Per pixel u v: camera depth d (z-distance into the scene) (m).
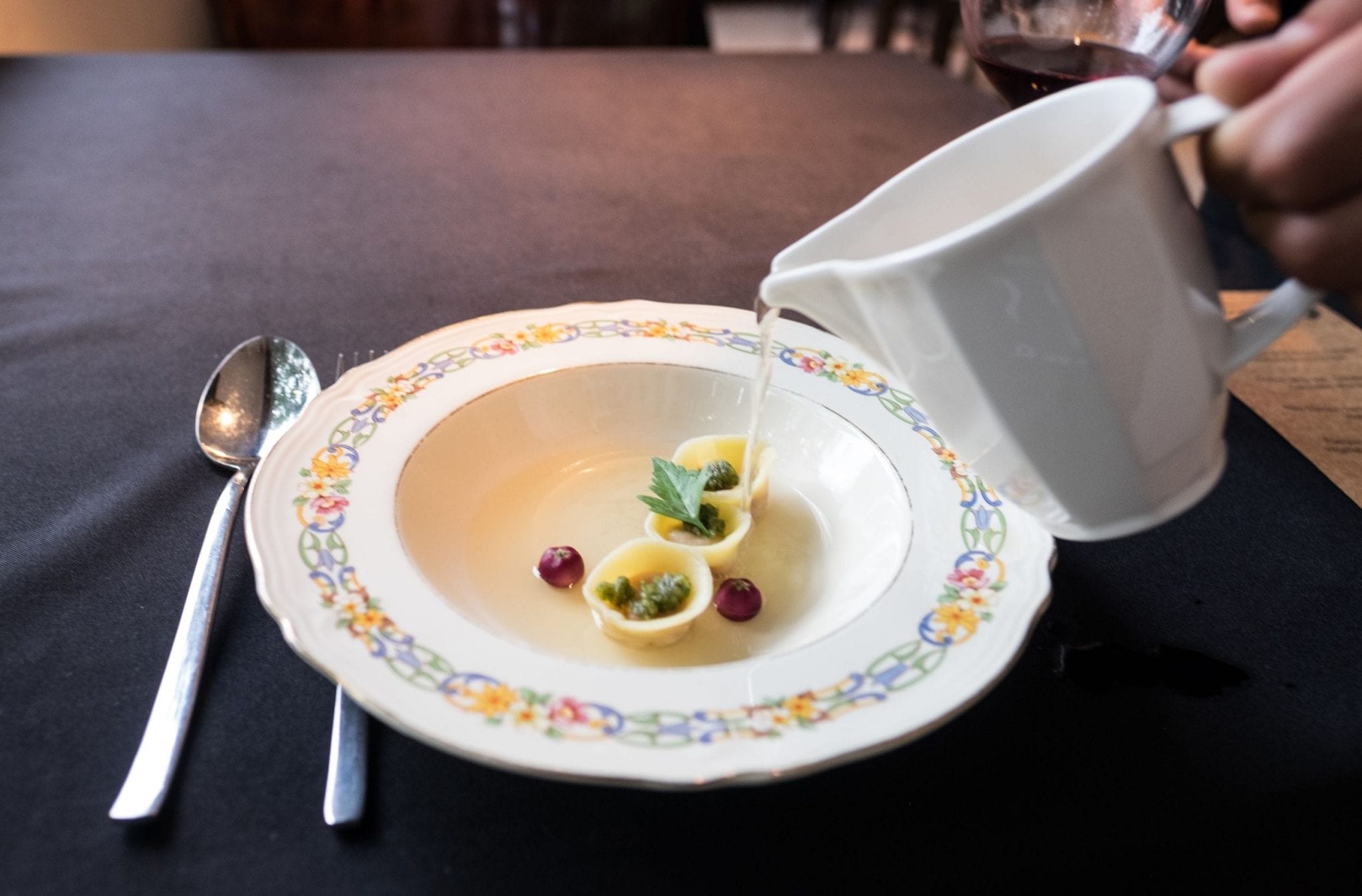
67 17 0.81
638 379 0.32
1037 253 0.17
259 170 0.47
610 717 0.19
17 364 0.32
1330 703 0.22
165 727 0.20
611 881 0.19
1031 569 0.23
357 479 0.26
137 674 0.22
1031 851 0.19
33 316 0.35
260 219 0.43
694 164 0.50
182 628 0.22
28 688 0.21
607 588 0.26
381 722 0.21
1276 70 0.17
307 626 0.21
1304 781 0.20
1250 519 0.27
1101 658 0.23
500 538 0.29
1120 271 0.18
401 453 0.27
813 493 0.30
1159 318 0.18
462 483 0.29
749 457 0.28
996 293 0.18
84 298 0.36
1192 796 0.20
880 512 0.27
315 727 0.21
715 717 0.20
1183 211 0.19
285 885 0.18
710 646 0.25
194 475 0.28
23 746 0.20
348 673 0.20
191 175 0.46
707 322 0.34
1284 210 0.18
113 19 0.88
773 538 0.29
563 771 0.18
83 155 0.48
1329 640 0.24
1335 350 0.35
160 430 0.30
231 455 0.28
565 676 0.20
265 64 0.61
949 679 0.20
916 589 0.23
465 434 0.29
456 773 0.20
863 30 2.18
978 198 0.22
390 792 0.20
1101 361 0.18
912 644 0.22
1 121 0.50
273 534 0.23
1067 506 0.21
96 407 0.30
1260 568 0.26
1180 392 0.19
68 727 0.20
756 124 0.55
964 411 0.20
